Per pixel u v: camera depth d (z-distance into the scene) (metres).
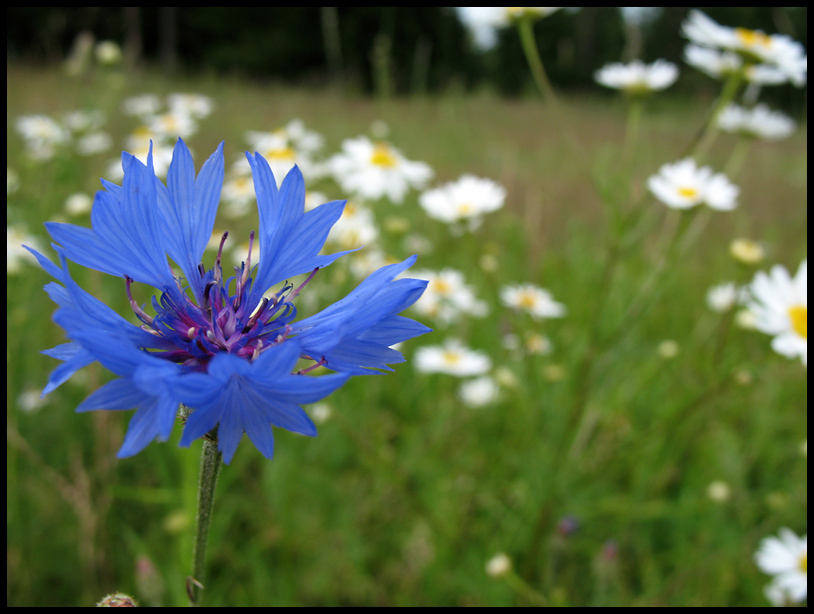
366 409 0.25
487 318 0.33
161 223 0.10
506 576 0.20
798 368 0.28
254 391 0.08
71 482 0.22
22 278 0.25
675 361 0.28
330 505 0.23
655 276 0.21
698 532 0.24
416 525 0.23
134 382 0.07
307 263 0.10
